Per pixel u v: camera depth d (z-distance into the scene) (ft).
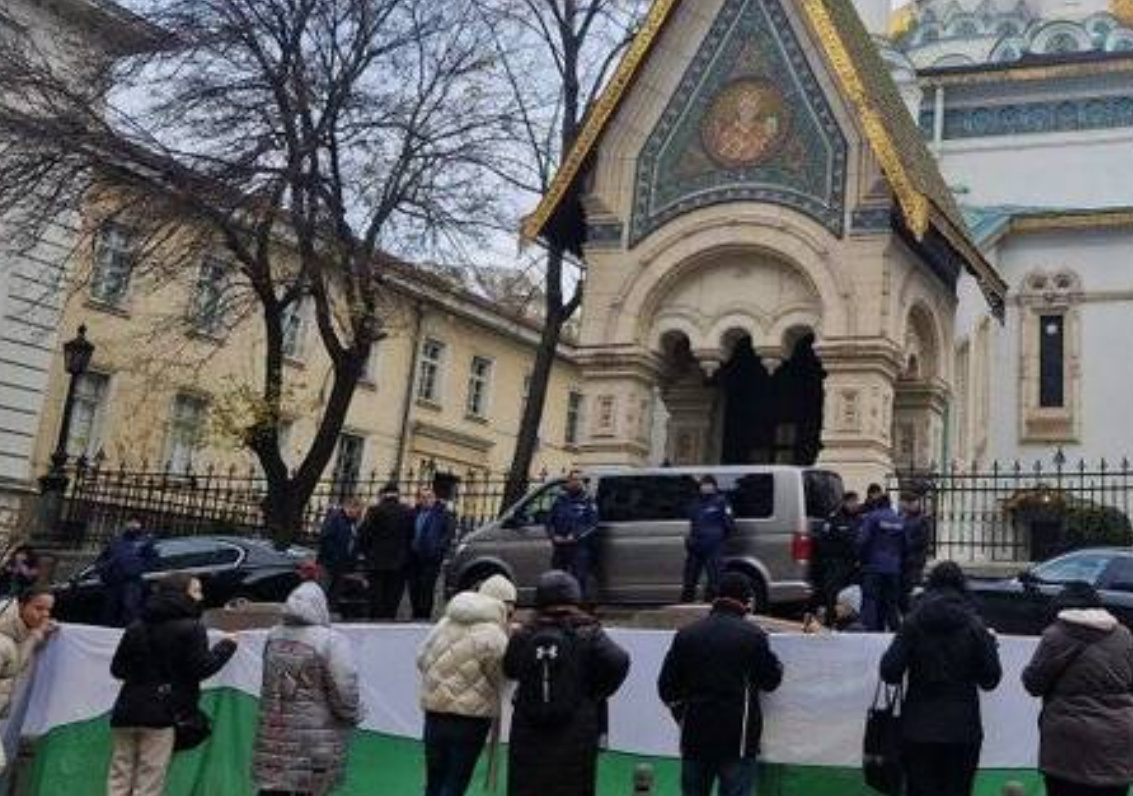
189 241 81.56
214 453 130.82
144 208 75.36
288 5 75.72
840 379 69.15
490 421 163.12
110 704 40.57
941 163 126.72
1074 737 28.96
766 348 71.92
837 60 71.05
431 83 80.69
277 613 53.93
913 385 77.87
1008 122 126.11
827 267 70.28
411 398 150.41
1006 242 115.85
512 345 167.32
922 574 60.64
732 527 58.29
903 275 72.43
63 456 92.84
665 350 75.56
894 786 32.37
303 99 74.74
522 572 62.44
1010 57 142.51
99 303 120.37
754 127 73.87
